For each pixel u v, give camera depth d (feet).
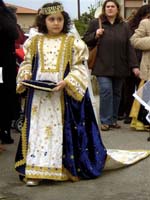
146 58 28.30
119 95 28.73
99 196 17.35
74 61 18.62
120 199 17.04
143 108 28.09
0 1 22.26
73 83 18.34
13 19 22.76
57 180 18.56
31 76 18.86
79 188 18.12
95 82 37.68
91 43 27.81
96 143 19.27
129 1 78.54
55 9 18.49
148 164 21.08
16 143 24.70
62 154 18.45
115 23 28.04
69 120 18.53
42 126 18.48
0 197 17.30
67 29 18.90
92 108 19.24
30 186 18.34
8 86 23.21
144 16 29.53
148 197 17.28
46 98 18.49
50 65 18.63
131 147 24.25
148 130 28.25
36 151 18.38
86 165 18.85
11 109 23.80
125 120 30.60
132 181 18.92
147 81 26.71
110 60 27.66
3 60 22.88
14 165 20.94
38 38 18.98
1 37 22.61
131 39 27.99
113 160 20.18
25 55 19.13
